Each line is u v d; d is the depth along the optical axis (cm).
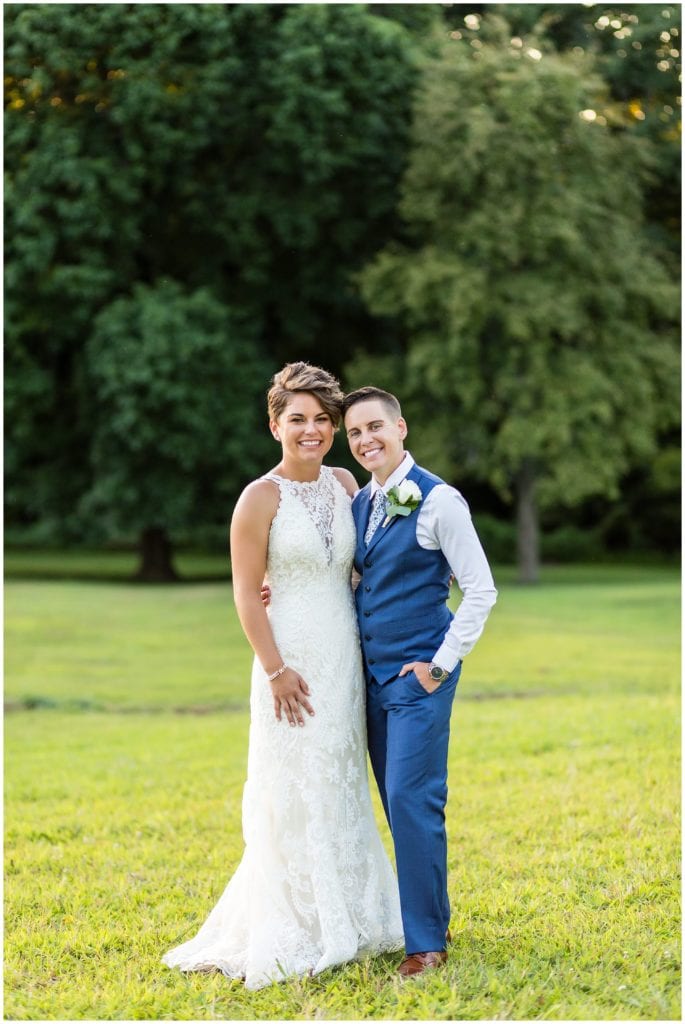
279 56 1872
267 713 370
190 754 729
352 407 375
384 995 334
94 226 1900
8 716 921
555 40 2252
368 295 2056
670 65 2150
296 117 1870
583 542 2870
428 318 2073
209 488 2080
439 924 356
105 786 634
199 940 377
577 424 2070
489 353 2069
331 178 2028
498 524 2873
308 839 363
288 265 2152
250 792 373
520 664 1132
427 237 2145
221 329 1973
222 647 1320
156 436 1936
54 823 553
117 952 383
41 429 2122
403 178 2072
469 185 1973
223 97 1888
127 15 1752
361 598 377
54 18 1714
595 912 397
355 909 368
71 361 2131
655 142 2258
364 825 376
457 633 355
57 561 2766
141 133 1866
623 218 2112
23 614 1542
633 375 2084
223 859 485
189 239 2116
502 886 430
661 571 2495
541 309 1939
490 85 1997
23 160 1864
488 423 2153
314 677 370
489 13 2228
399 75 1978
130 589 1914
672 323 2295
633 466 2734
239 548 369
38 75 1745
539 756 664
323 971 351
